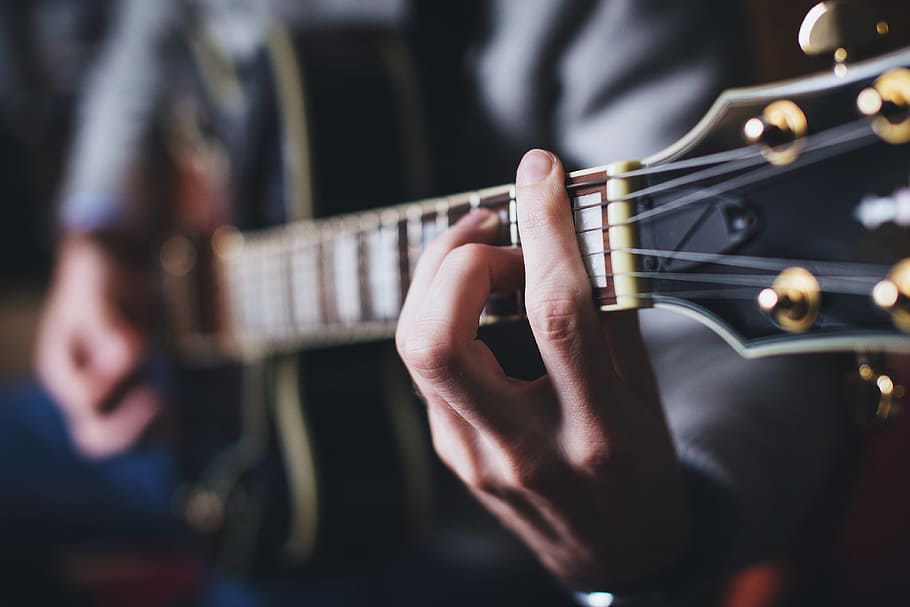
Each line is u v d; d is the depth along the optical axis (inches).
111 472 44.6
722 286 16.8
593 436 18.1
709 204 16.8
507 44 29.1
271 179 33.8
